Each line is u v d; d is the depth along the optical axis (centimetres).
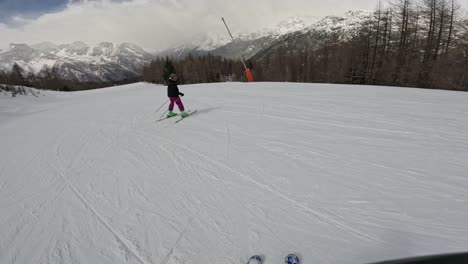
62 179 385
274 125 579
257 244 222
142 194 320
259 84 1560
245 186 320
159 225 258
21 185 376
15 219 288
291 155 405
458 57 1992
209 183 335
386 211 254
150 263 210
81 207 302
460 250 201
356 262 197
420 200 269
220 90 1359
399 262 194
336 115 627
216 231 242
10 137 717
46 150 552
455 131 472
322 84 1356
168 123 697
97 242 241
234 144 477
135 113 923
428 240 214
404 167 343
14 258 229
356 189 296
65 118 977
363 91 991
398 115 598
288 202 280
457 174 318
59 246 239
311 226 240
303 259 204
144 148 501
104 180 369
